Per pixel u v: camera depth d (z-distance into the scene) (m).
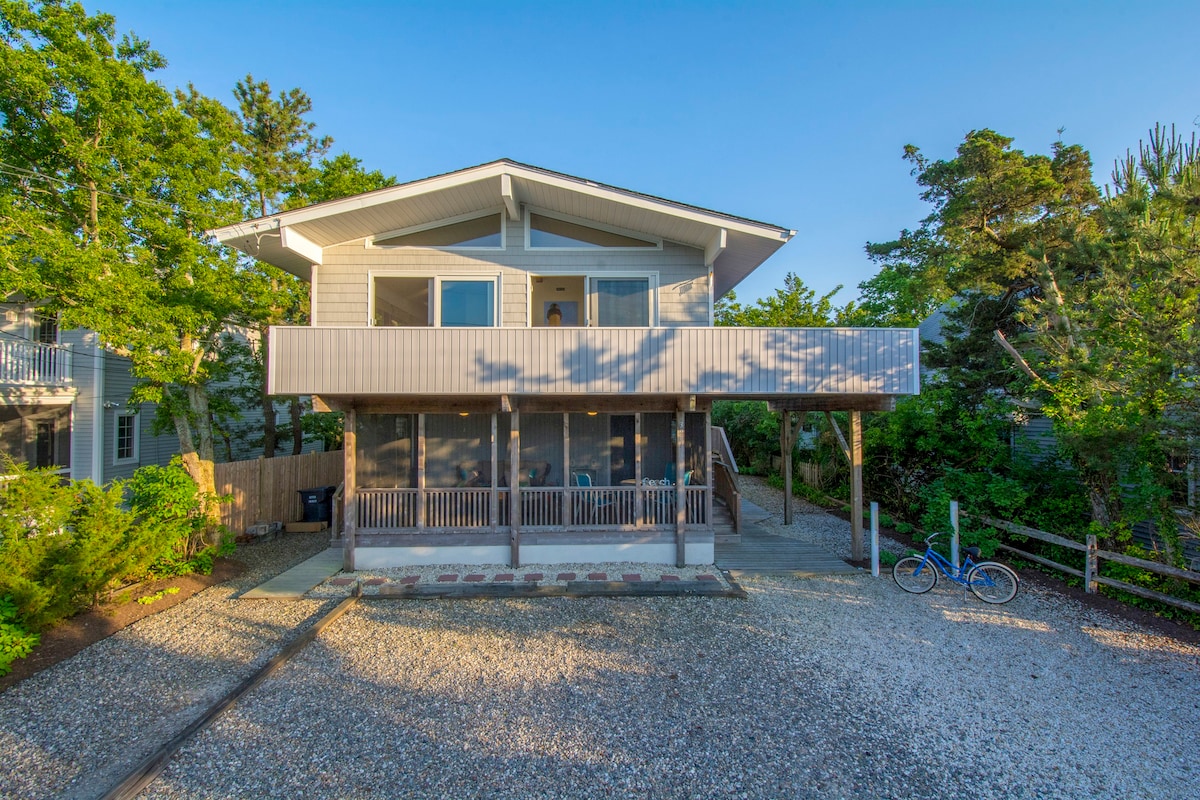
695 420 11.33
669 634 7.11
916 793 4.10
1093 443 7.63
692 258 10.70
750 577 9.45
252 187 17.14
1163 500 7.86
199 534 10.56
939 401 12.45
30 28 9.44
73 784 4.23
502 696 5.54
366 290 10.49
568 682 5.84
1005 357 11.95
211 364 12.16
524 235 10.67
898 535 12.55
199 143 11.34
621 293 10.71
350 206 9.41
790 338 9.16
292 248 9.56
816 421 17.89
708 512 10.28
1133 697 5.49
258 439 18.91
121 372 15.06
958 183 14.67
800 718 5.13
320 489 14.23
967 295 13.34
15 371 12.88
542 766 4.42
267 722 5.06
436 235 10.61
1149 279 7.11
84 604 7.67
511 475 9.99
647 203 9.53
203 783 4.20
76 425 14.02
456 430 10.98
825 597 8.47
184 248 10.68
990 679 5.86
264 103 18.97
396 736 4.84
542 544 10.17
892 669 6.10
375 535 10.16
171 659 6.48
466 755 4.57
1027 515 9.84
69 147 9.55
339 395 9.31
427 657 6.46
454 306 10.59
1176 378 7.30
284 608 8.15
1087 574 8.44
